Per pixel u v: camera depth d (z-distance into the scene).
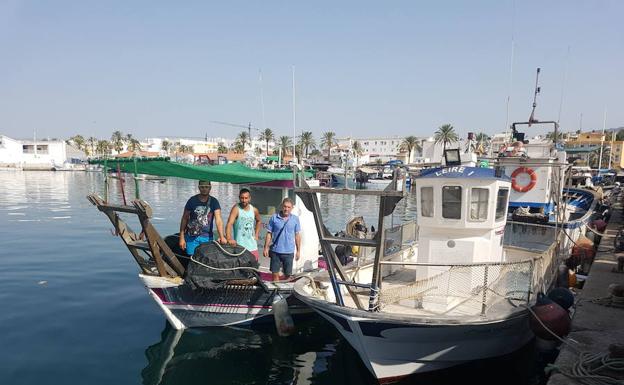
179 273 7.61
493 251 6.58
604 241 13.02
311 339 7.68
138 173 8.57
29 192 38.56
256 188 10.92
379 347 5.70
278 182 10.40
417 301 6.25
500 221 6.79
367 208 31.20
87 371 6.22
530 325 5.83
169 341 7.37
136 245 7.67
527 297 5.95
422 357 5.86
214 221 7.55
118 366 6.43
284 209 7.70
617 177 40.38
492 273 6.04
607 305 7.03
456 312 6.00
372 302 5.44
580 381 4.60
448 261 6.50
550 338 5.71
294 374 6.43
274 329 8.06
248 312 7.93
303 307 8.34
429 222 6.62
